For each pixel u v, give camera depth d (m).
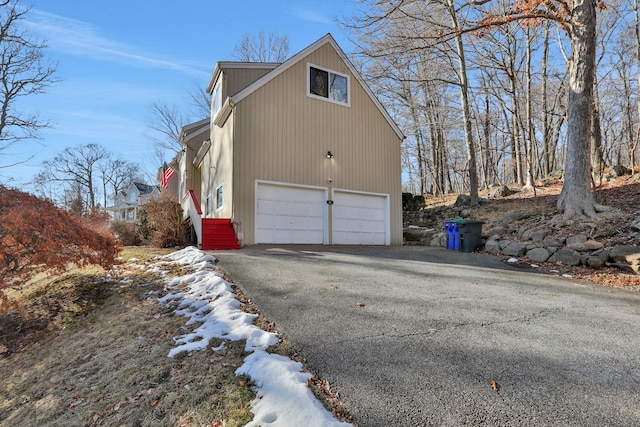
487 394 2.29
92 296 5.52
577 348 3.00
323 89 11.53
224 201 10.71
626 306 4.27
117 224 11.73
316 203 11.09
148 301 4.87
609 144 23.34
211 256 6.98
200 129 16.84
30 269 5.53
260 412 2.17
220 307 4.11
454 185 34.62
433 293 4.76
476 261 7.65
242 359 2.88
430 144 28.47
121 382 2.91
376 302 4.30
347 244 11.56
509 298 4.55
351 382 2.46
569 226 8.11
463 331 3.37
